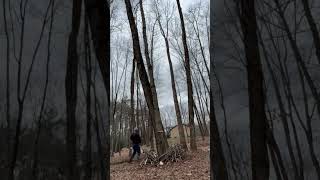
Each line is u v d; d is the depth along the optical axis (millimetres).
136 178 9359
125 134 27297
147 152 11883
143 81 11695
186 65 14758
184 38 14500
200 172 9016
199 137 28688
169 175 9172
